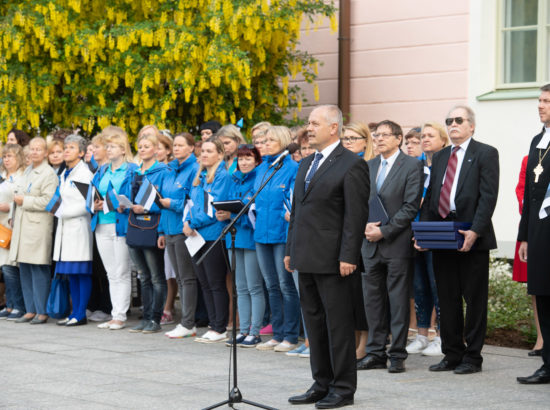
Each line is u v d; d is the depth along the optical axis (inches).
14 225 386.6
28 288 390.3
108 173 363.9
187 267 340.8
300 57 483.5
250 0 433.1
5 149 398.0
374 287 275.4
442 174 268.2
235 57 430.6
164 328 367.2
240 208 261.1
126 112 462.9
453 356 269.4
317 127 224.8
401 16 464.8
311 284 227.6
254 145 335.0
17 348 314.5
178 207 336.8
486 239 259.3
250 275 318.7
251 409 220.1
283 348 306.8
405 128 465.4
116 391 240.7
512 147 427.2
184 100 474.0
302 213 225.6
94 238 384.5
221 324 330.6
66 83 475.8
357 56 480.4
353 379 224.4
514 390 241.0
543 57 426.9
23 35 449.1
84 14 466.6
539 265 247.8
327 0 479.5
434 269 269.7
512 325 326.0
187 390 242.2
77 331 358.6
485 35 438.6
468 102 442.3
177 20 447.8
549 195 247.0
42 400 229.9
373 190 277.7
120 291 366.0
